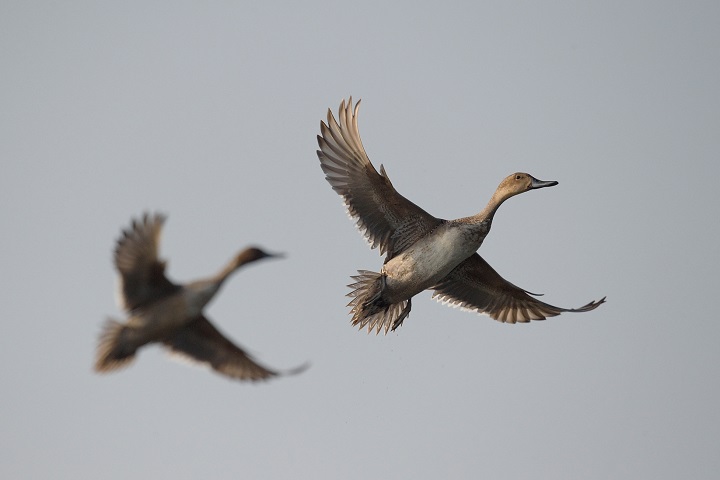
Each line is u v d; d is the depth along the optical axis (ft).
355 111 45.06
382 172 44.75
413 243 45.70
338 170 45.88
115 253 30.35
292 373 33.55
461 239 45.37
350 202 45.96
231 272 32.22
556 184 47.01
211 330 33.32
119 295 30.78
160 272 30.81
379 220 46.11
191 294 31.37
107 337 30.71
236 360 33.76
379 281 44.98
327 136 45.57
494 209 47.03
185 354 33.68
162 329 31.17
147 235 30.22
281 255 32.81
